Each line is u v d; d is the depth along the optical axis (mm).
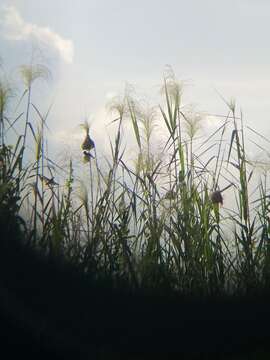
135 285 6203
